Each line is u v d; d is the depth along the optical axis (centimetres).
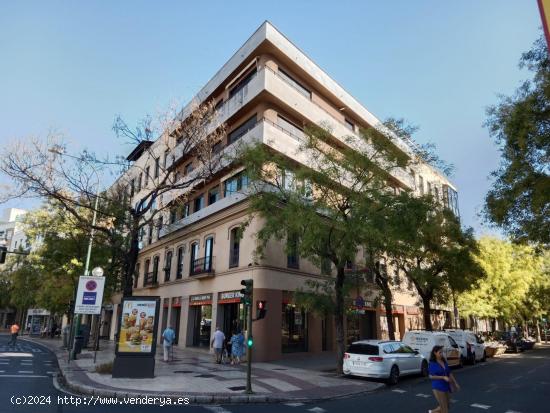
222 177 2616
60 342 3566
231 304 2352
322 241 1664
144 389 1177
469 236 2469
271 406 1061
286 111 2464
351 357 1554
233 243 2402
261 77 2316
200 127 2089
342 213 1627
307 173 1631
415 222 1628
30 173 1731
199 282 2638
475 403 1131
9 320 7156
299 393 1219
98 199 2428
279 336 2123
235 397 1112
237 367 1795
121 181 2675
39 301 3444
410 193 1866
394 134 1766
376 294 2989
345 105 2948
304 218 1535
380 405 1092
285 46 2489
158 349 2603
